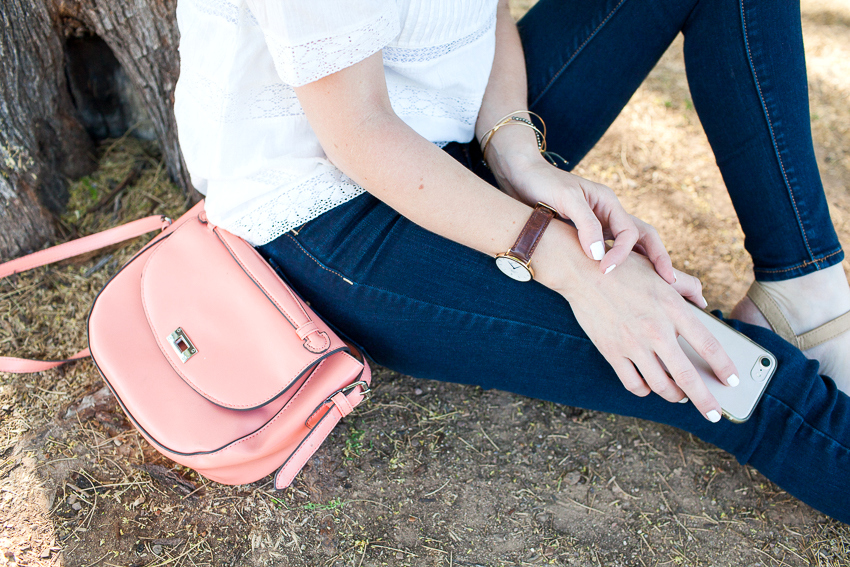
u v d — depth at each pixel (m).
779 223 1.29
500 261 1.08
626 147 2.33
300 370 1.08
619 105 1.47
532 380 1.26
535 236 1.04
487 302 1.15
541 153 1.32
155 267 1.24
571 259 1.05
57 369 1.51
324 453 1.40
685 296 1.17
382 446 1.43
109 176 1.96
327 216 1.18
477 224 1.03
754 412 1.16
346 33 0.84
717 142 1.35
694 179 2.22
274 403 1.14
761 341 1.18
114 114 2.01
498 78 1.35
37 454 1.34
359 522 1.30
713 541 1.33
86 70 1.86
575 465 1.44
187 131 1.17
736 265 1.94
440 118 1.23
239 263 1.18
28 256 1.53
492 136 1.31
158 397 1.14
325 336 1.11
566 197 1.08
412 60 1.11
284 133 1.09
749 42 1.21
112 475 1.32
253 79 1.03
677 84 2.64
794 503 1.40
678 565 1.29
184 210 1.92
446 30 1.10
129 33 1.62
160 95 1.75
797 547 1.32
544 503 1.37
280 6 0.81
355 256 1.17
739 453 1.23
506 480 1.40
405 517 1.32
